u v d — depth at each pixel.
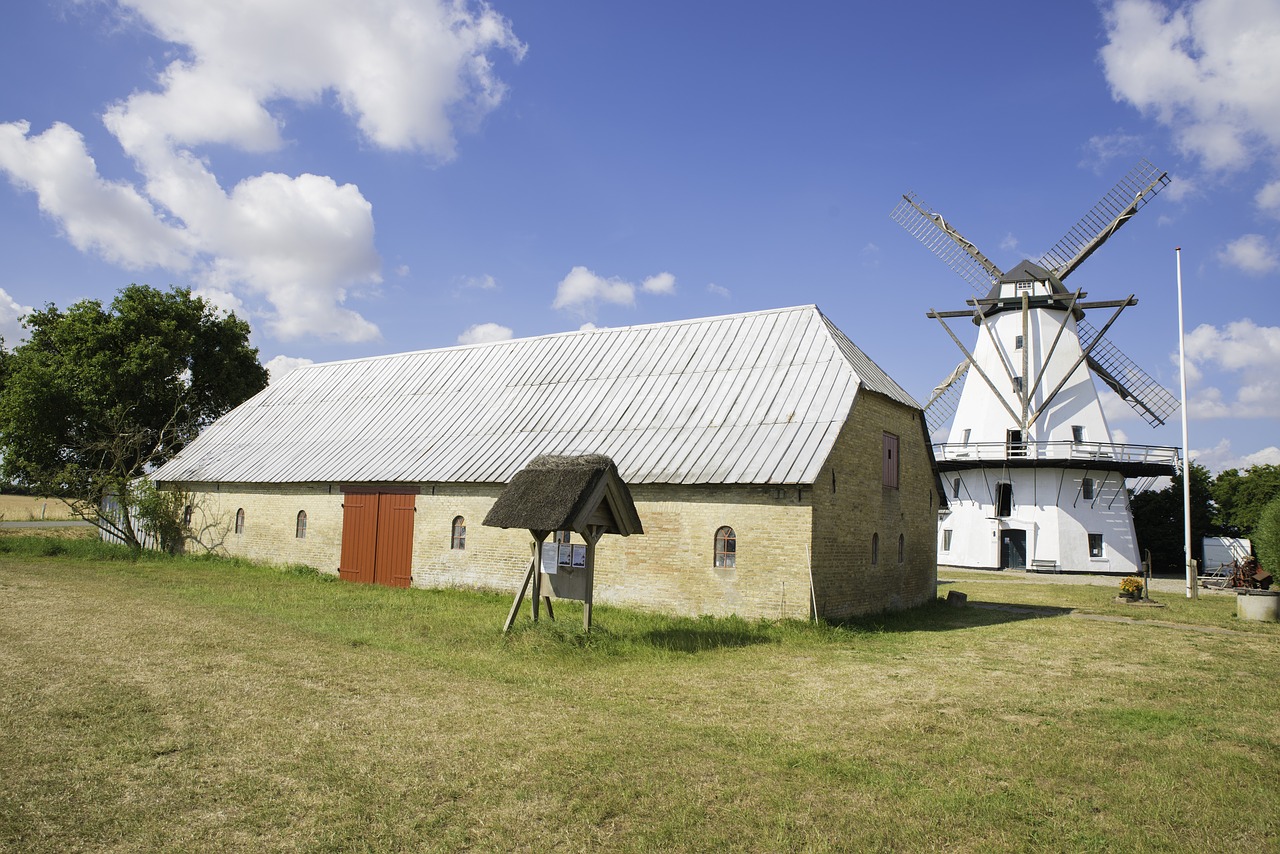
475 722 9.23
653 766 7.91
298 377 35.28
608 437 22.45
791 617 17.69
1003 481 43.22
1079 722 10.09
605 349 26.69
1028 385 43.19
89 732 8.39
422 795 7.00
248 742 8.25
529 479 15.23
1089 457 41.31
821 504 18.38
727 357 23.62
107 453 36.00
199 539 31.06
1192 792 7.61
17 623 14.71
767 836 6.41
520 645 13.84
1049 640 17.02
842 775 7.81
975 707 10.79
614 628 16.48
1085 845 6.41
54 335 39.19
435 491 24.25
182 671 11.19
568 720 9.47
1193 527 50.50
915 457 25.19
